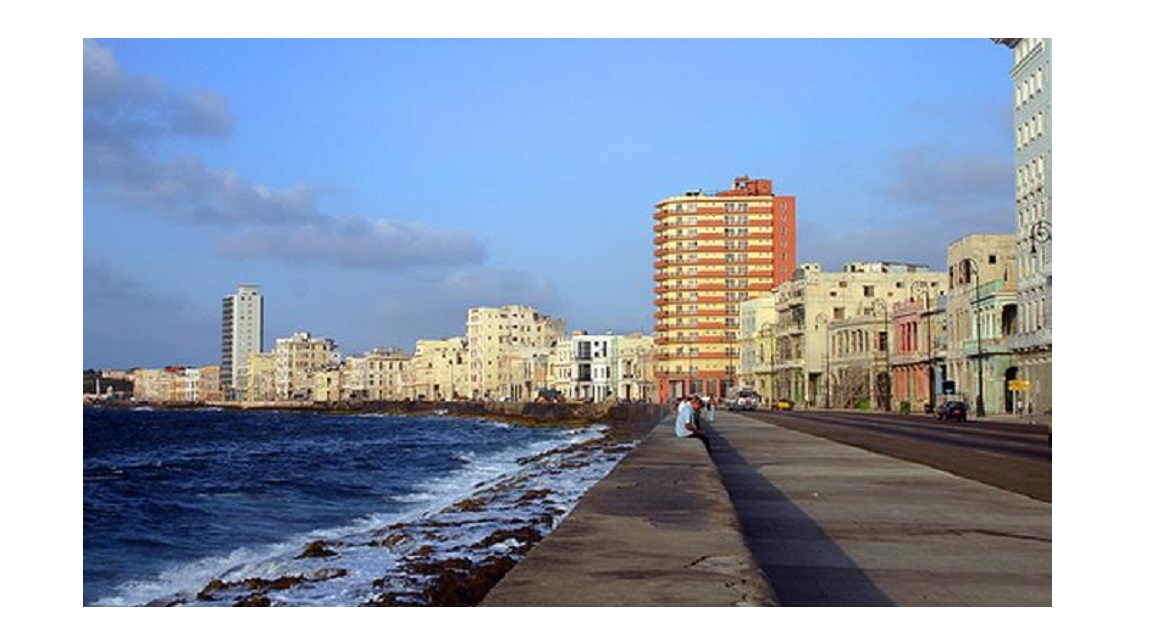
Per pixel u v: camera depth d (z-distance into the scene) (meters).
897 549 13.24
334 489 45.91
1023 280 83.75
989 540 13.95
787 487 21.17
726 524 12.20
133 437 123.06
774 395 162.50
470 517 26.92
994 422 72.12
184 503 39.91
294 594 16.48
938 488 20.91
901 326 119.94
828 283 145.25
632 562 9.69
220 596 17.05
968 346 95.62
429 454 79.75
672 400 194.88
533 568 9.39
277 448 95.25
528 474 44.50
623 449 62.59
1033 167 81.56
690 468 21.17
